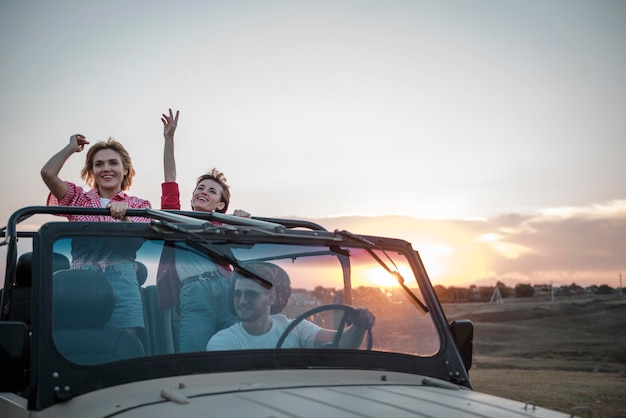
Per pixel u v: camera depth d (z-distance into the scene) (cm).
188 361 328
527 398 864
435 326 380
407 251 397
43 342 312
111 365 316
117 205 417
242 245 363
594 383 902
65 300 322
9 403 338
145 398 304
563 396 857
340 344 359
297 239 374
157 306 342
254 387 317
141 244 347
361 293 375
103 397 306
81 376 311
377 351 363
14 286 413
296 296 361
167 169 679
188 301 345
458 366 372
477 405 306
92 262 338
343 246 381
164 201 638
